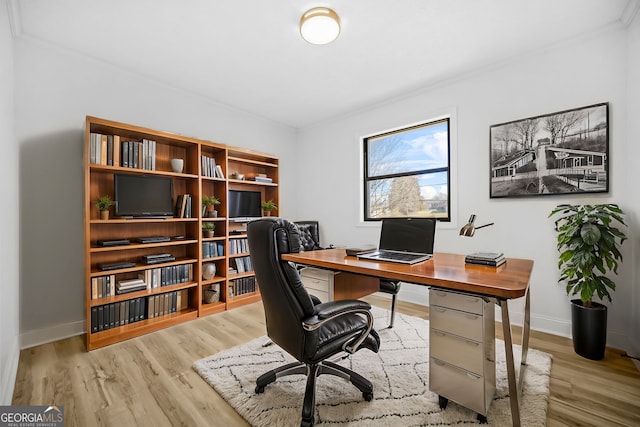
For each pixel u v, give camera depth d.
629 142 2.04
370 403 1.51
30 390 1.65
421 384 1.68
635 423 1.36
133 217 2.61
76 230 2.46
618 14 2.02
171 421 1.41
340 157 4.06
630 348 2.05
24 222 2.22
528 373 1.76
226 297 3.15
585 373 1.78
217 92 3.30
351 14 2.01
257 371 1.82
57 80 2.40
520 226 2.56
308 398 1.37
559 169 2.34
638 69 1.93
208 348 2.19
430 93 3.17
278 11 1.98
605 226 1.93
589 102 2.23
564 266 2.34
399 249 1.99
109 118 2.68
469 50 2.47
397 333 2.40
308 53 2.51
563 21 2.09
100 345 2.20
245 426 1.38
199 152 2.96
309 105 3.70
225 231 3.23
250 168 3.96
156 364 1.95
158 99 3.04
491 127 2.69
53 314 2.34
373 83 3.08
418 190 3.44
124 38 2.28
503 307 1.20
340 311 1.35
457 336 1.38
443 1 1.89
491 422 1.35
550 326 2.41
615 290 2.11
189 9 1.96
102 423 1.39
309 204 4.47
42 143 2.31
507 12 2.00
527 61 2.52
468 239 2.87
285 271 1.26
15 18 1.98
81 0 1.86
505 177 2.61
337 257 1.92
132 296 2.47
